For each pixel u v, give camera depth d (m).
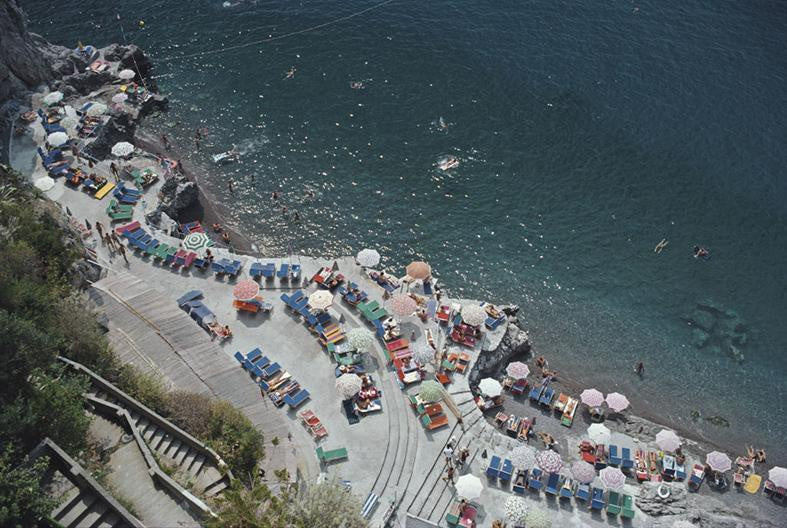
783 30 97.19
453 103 86.94
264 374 54.56
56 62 85.62
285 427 49.62
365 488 49.19
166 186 72.00
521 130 83.94
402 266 70.81
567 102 87.25
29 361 38.53
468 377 58.34
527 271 71.12
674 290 70.06
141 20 98.62
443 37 96.44
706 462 56.53
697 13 100.19
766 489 55.72
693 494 54.97
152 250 64.06
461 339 60.34
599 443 56.28
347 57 93.19
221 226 73.06
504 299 68.88
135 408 42.09
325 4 101.75
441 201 76.62
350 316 60.56
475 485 48.78
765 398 63.03
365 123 84.44
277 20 99.06
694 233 74.50
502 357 62.16
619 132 83.94
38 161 73.44
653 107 86.81
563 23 98.75
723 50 94.38
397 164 80.00
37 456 35.00
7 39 79.19
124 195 69.94
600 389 62.91
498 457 52.47
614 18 99.50
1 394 37.41
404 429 53.09
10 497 31.66
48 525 32.75
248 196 76.31
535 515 48.28
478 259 71.81
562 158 81.12
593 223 75.06
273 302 61.06
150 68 91.69
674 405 62.28
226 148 81.31
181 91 88.25
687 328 67.50
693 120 85.38
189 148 81.06
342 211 75.31
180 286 62.03
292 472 45.72
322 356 57.12
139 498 36.41
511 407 60.25
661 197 77.56
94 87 85.88
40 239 53.09
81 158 74.25
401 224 74.44
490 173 79.44
